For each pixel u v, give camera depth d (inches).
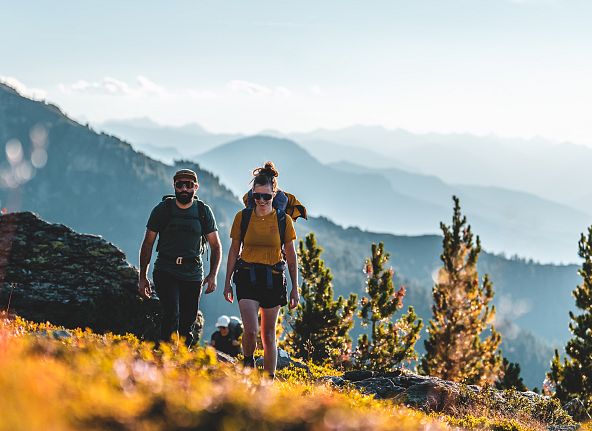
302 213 395.9
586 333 1222.9
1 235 359.6
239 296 354.0
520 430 413.7
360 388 512.7
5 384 114.3
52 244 630.5
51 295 589.0
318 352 1094.4
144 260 412.8
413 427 198.1
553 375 1240.2
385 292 1177.4
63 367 159.0
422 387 518.9
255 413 136.6
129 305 616.1
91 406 120.7
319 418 141.9
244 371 231.6
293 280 362.0
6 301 576.7
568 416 528.4
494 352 1424.7
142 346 266.4
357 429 143.2
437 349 1422.2
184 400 137.8
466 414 475.2
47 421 100.2
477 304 1424.7
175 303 406.0
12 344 184.4
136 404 129.2
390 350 1171.9
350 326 1114.7
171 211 409.1
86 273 618.8
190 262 410.0
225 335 767.7
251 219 353.7
